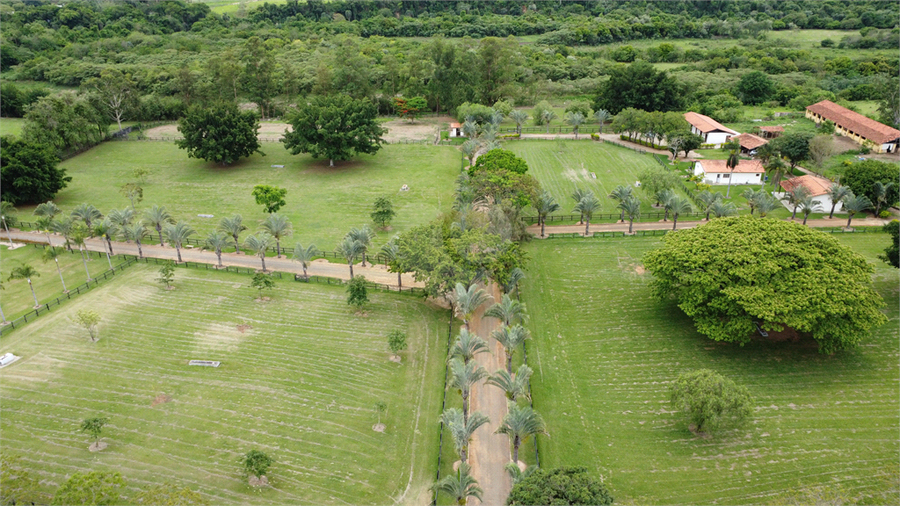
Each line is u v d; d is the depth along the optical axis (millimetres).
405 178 136625
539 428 55906
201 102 187250
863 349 74625
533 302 86812
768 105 195250
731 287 71250
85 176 139750
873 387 67750
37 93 188500
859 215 113688
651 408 65688
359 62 192000
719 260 74062
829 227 107438
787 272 72250
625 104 175250
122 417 63781
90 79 174875
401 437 61875
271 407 65500
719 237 78562
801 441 60219
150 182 135750
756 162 130000
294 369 71688
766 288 70562
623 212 113312
